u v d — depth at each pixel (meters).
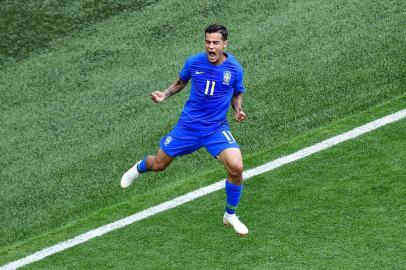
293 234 33.16
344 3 50.69
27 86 49.12
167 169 40.03
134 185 39.41
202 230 34.44
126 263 33.16
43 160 43.03
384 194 34.69
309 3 51.44
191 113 31.28
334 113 41.72
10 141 44.97
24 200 40.34
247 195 36.06
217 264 32.16
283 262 31.70
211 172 38.75
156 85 47.16
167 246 33.78
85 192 39.94
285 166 37.81
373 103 41.88
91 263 33.56
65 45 52.09
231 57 30.86
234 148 30.83
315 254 31.86
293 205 34.94
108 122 44.97
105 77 48.75
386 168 36.34
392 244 31.78
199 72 30.70
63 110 46.66
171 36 51.22
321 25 49.06
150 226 35.34
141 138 43.09
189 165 40.09
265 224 34.00
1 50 52.34
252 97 44.16
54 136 44.75
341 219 33.59
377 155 37.41
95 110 46.12
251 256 32.31
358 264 30.97
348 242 32.22
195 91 30.97
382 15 48.88
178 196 37.19
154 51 50.22
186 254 33.09
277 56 47.28
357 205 34.25
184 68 31.06
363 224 33.09
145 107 45.53
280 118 42.22
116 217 36.47
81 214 38.44
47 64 50.69
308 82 44.56
